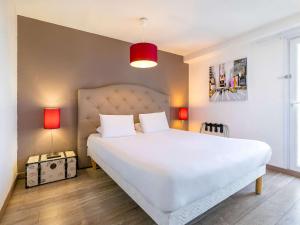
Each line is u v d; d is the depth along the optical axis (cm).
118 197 184
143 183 124
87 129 271
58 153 247
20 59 231
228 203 172
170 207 105
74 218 149
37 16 235
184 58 407
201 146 187
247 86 304
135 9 217
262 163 182
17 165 229
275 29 247
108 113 293
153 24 256
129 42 325
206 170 126
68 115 266
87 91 271
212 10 220
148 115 310
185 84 417
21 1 201
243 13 226
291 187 208
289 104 254
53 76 254
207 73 379
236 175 147
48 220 146
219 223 143
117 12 224
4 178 159
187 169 120
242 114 313
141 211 159
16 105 225
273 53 268
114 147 187
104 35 296
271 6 210
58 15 232
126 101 314
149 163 130
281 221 146
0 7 150
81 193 193
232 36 299
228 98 336
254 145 188
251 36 278
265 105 279
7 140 173
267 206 167
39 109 244
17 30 229
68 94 266
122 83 318
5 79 165
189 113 423
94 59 289
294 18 227
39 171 211
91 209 162
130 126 273
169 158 141
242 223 143
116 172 175
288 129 255
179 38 308
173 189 107
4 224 141
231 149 171
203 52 360
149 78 355
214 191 135
